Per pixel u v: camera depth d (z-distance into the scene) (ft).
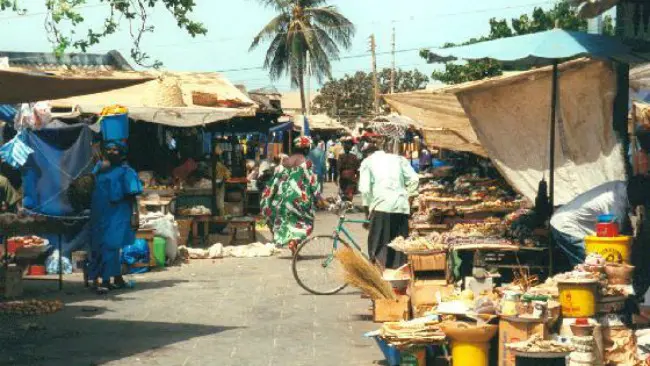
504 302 22.16
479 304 22.33
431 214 40.52
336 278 38.27
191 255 51.60
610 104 32.58
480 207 41.24
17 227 37.73
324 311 33.88
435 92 49.90
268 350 27.04
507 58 27.12
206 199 60.75
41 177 43.27
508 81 33.50
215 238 58.23
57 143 43.45
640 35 28.63
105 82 28.73
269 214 47.14
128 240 39.73
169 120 56.34
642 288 26.40
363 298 35.81
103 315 33.37
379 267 36.09
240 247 53.72
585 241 25.73
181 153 68.13
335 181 134.10
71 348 27.43
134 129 62.80
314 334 29.45
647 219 27.84
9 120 45.73
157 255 47.44
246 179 68.95
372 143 38.14
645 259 27.27
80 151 43.65
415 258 29.01
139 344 28.04
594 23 37.22
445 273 29.14
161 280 42.80
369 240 36.50
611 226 25.39
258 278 43.29
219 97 68.18
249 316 32.94
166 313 33.65
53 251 44.93
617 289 23.63
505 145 34.04
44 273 44.65
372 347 27.35
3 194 43.60
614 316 23.44
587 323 21.99
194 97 67.67
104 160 41.47
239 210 67.31
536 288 24.06
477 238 30.86
